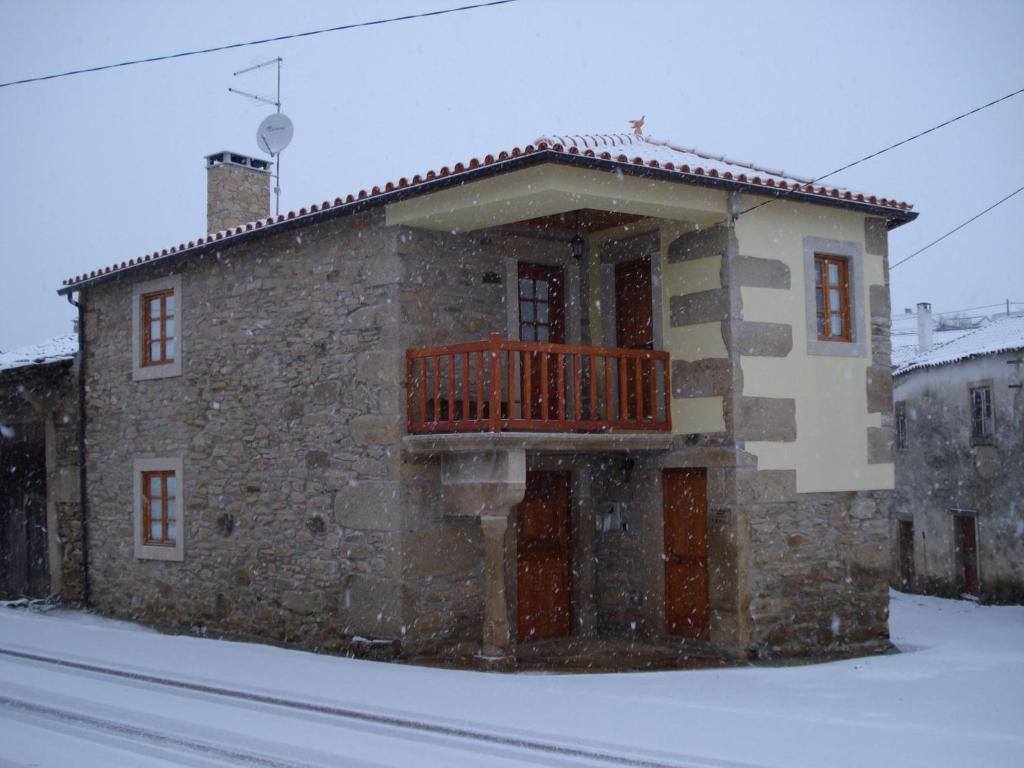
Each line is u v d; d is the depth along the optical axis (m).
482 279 10.91
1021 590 17.44
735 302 10.30
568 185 9.20
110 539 13.77
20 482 15.33
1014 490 17.59
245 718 7.06
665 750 6.11
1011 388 17.66
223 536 12.03
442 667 9.62
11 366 14.70
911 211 11.59
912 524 20.75
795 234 10.88
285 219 11.02
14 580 15.34
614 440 10.26
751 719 7.01
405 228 10.31
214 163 14.75
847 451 11.07
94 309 14.25
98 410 14.07
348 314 10.67
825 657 10.45
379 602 10.09
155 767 5.75
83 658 9.80
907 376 20.88
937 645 11.65
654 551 11.02
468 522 10.48
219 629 11.99
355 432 10.48
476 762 5.84
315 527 10.87
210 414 12.33
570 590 11.53
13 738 6.43
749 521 10.21
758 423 10.34
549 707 7.46
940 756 5.92
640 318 11.35
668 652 10.59
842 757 5.91
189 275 12.73
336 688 8.25
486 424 9.45
